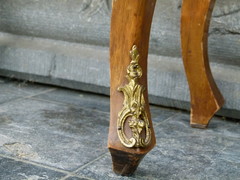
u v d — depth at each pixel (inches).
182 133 39.1
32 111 42.1
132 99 28.6
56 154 33.3
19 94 47.1
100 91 48.4
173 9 44.8
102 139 36.5
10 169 30.7
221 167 32.8
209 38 43.7
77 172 30.7
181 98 44.6
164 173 31.3
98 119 41.2
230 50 43.2
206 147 36.3
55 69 49.5
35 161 32.0
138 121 28.5
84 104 45.4
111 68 29.1
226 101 42.9
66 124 39.4
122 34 28.5
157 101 46.1
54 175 30.2
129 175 30.4
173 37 45.0
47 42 50.9
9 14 51.6
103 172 30.8
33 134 36.7
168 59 46.1
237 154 35.2
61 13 49.3
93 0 47.9
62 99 46.4
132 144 28.4
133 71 28.6
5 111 41.6
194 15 38.6
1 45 51.6
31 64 50.4
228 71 43.6
